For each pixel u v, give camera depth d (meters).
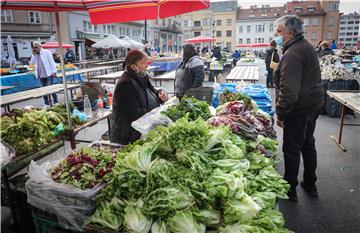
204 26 68.38
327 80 7.08
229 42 68.06
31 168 2.10
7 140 2.76
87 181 1.96
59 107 4.15
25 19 28.84
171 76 9.88
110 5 3.13
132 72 3.09
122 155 2.00
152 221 1.60
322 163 4.33
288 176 3.25
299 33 2.86
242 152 2.09
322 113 7.31
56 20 3.17
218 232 1.58
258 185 1.93
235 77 7.64
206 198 1.61
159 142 1.91
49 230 2.02
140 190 1.71
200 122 2.16
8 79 9.62
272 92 10.12
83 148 2.35
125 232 1.64
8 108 6.18
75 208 1.85
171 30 55.72
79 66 20.06
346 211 3.12
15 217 2.75
